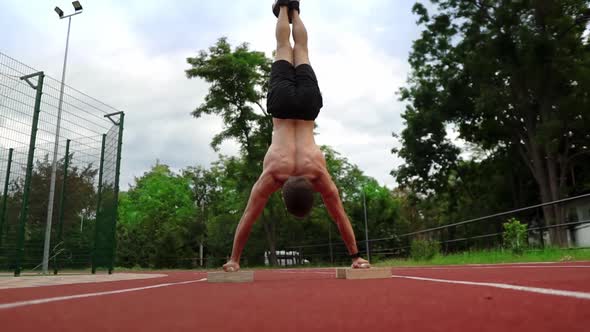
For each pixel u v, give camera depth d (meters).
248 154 26.98
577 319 1.15
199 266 30.75
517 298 1.68
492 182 25.34
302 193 3.70
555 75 18.56
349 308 1.56
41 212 10.27
